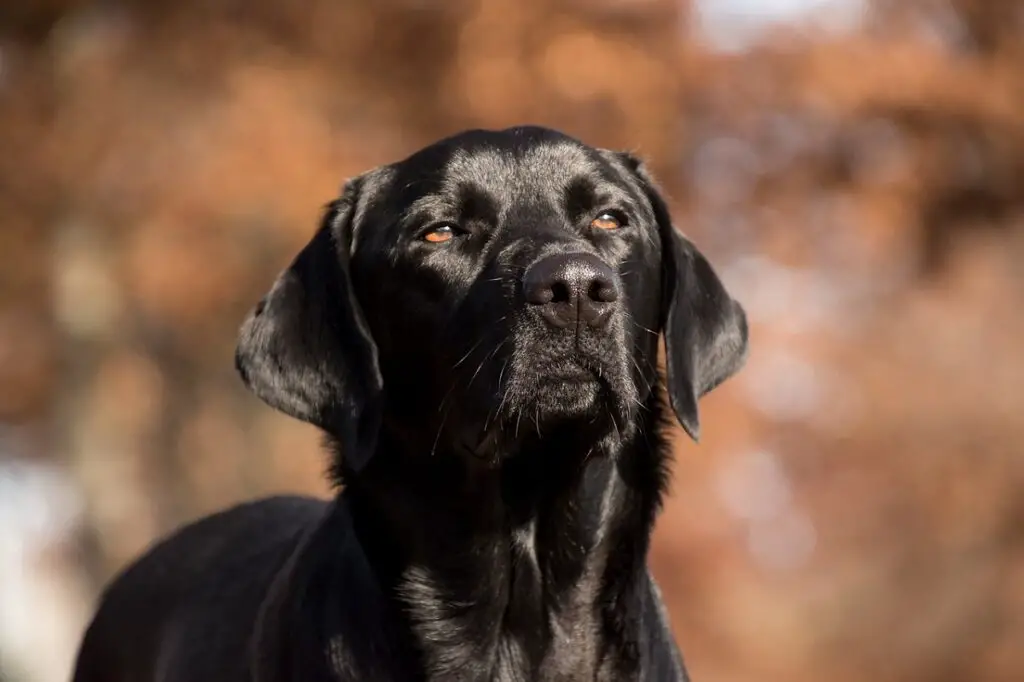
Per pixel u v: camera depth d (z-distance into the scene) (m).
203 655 5.82
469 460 4.99
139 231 15.05
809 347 17.80
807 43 15.11
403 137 15.58
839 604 24.72
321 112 15.11
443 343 4.98
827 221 16.39
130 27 15.51
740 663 19.53
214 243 14.90
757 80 15.12
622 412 4.79
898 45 15.77
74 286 16.41
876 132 16.17
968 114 16.06
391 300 5.12
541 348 4.67
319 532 5.30
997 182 17.16
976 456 22.12
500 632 5.15
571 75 14.05
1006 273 22.67
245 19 15.43
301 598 5.14
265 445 18.06
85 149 15.24
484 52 14.47
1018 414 22.20
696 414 5.37
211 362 17.89
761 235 16.17
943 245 17.97
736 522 16.70
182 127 15.11
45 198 16.17
